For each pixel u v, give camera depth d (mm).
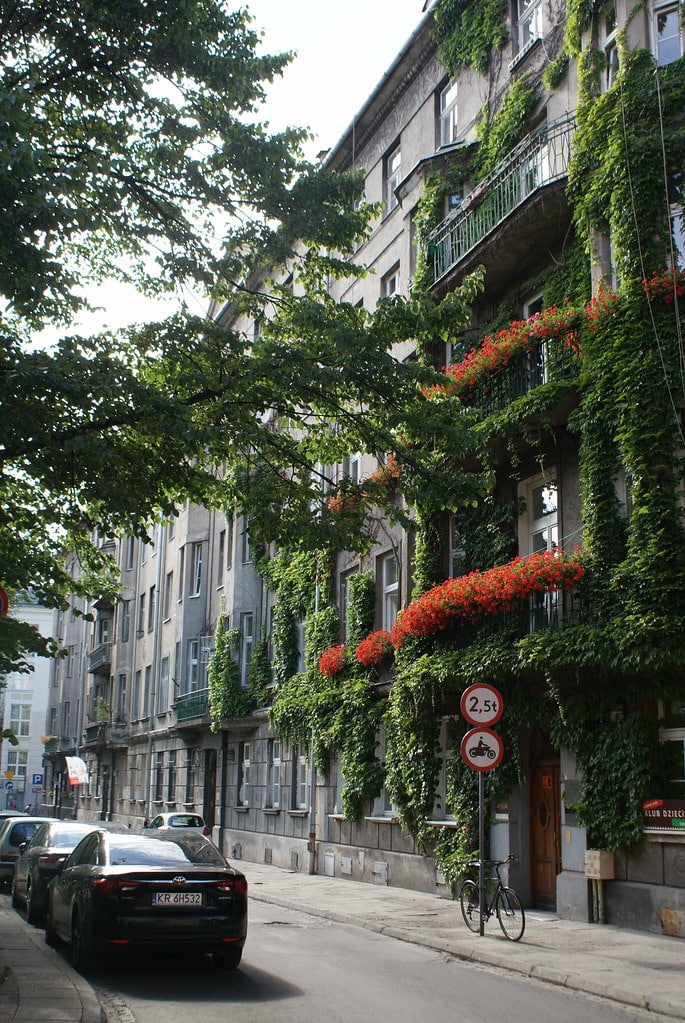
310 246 14875
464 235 21656
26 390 11258
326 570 27328
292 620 29891
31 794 87375
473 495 14102
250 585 34250
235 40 13469
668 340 15172
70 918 11328
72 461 11938
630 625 14367
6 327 13453
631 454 15016
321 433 15188
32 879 15430
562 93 19516
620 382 15422
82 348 12703
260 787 31531
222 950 10859
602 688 15430
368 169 28984
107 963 11242
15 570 14859
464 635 18516
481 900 13828
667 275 15500
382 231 27266
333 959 12008
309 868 25922
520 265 20031
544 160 19156
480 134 22484
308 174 14133
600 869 14844
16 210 9875
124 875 10398
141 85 13039
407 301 14133
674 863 13922
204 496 14227
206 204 13875
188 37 12734
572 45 18578
